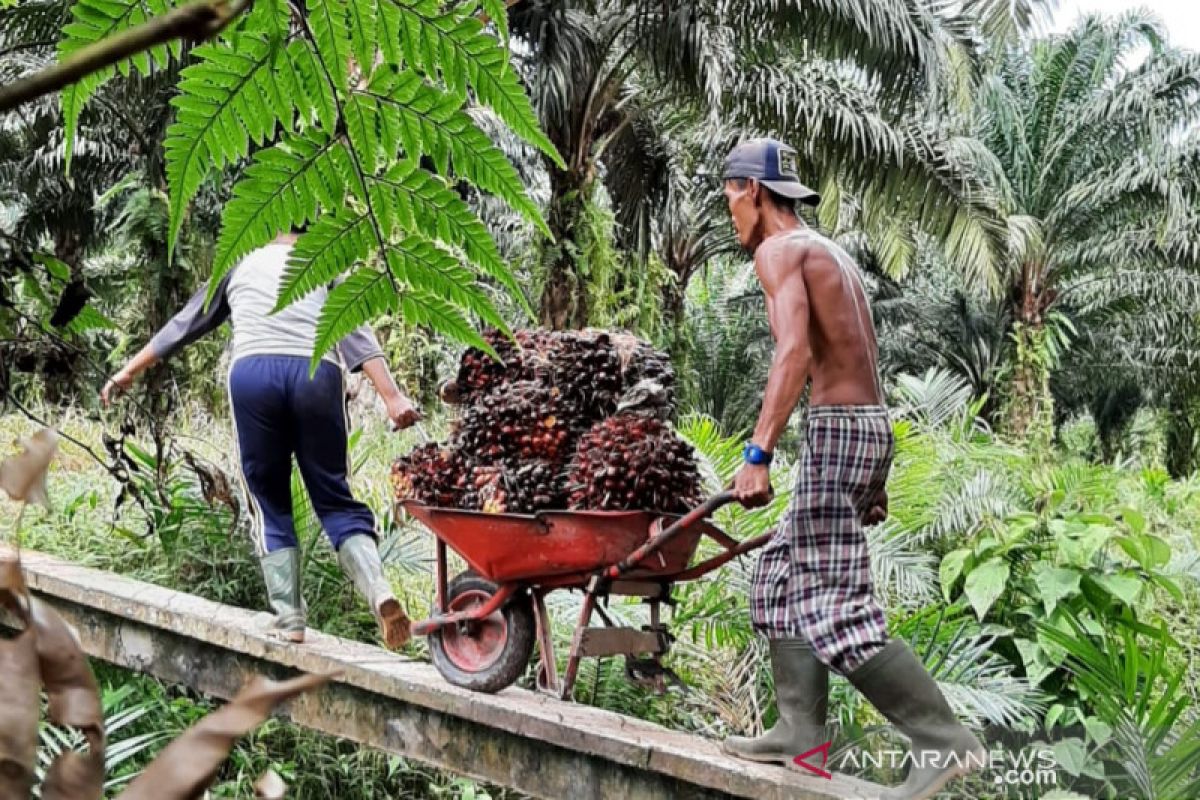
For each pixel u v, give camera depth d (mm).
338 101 805
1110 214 15125
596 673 4184
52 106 10727
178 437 5348
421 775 4102
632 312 10914
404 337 8422
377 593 3793
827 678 3172
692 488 3463
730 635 4371
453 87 809
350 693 3752
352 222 862
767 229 3268
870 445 3086
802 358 3027
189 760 321
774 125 10086
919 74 9578
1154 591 5691
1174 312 18500
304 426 3902
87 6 683
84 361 1319
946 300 18969
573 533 3389
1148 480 10195
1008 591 4875
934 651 4445
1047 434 16000
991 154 13453
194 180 783
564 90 9281
